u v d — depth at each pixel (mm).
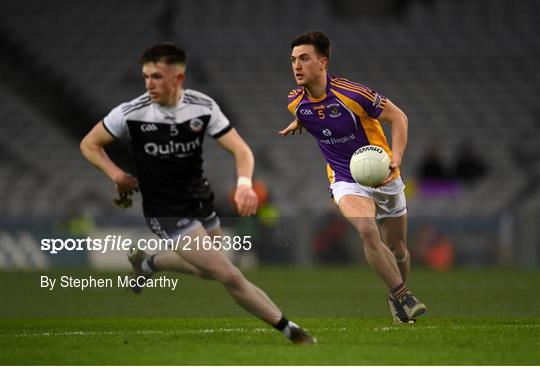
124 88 94312
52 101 92812
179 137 24578
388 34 98562
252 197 23156
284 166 87438
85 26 97375
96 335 27125
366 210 28906
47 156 88750
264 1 99938
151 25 98062
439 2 100312
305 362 21000
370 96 28750
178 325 30781
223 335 26812
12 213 84125
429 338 25375
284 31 98188
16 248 61625
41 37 96125
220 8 99500
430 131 91562
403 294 28891
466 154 85625
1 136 89750
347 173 29969
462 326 29219
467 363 20922
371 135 29594
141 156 24969
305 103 29734
